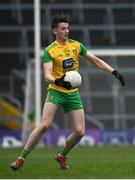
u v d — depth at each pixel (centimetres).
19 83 7331
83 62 7125
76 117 2392
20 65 7581
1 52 7644
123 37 7862
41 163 3041
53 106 2359
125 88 7100
